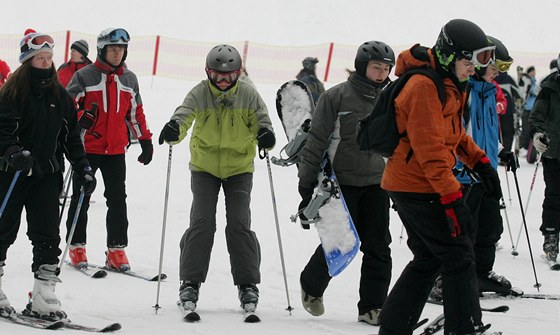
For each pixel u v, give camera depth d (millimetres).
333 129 6961
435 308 7680
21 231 10891
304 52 39844
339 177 6996
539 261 10211
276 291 8328
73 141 6758
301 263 9664
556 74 9922
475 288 5395
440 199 5340
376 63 6836
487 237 8219
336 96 6934
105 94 8859
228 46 7191
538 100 10016
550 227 10109
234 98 7184
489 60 5309
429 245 5441
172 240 10742
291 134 7332
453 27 5301
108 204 9047
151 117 23203
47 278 6574
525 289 8805
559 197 10078
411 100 5227
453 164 5500
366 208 7012
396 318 5590
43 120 6449
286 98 7406
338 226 6738
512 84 16891
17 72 6391
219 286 8508
